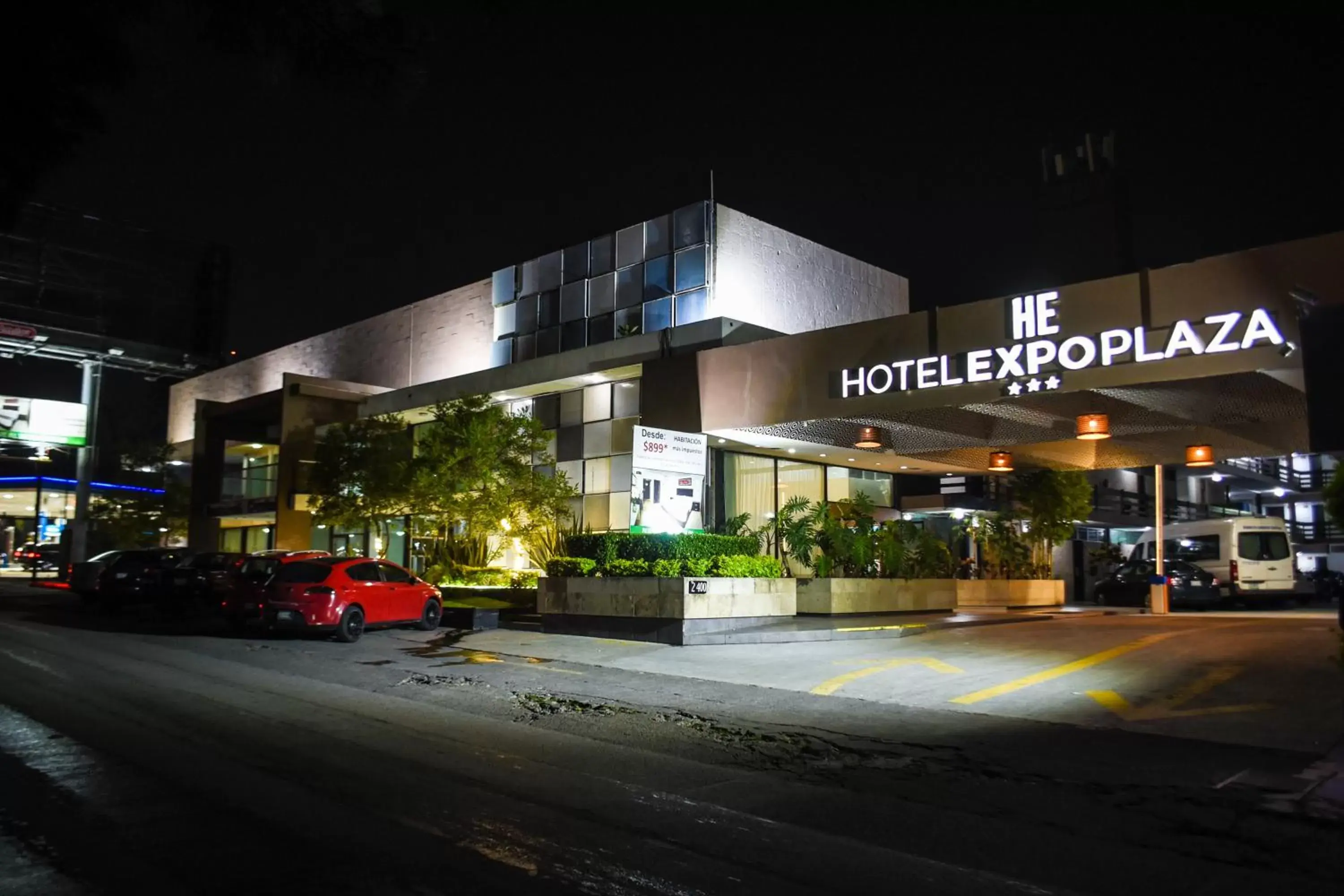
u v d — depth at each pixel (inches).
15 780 304.0
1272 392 634.2
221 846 239.5
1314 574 1497.3
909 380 742.5
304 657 657.6
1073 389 652.7
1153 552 1240.8
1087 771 343.9
